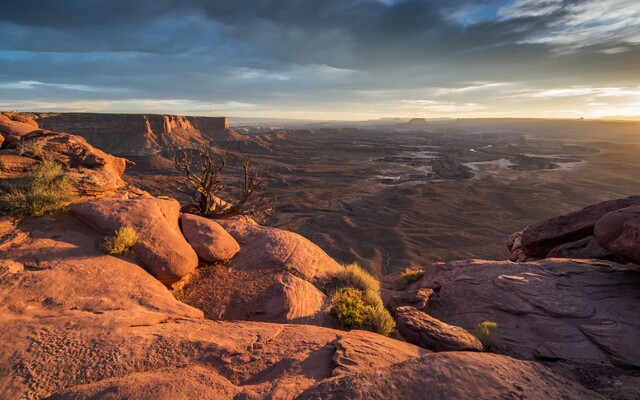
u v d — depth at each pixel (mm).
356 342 5414
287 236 11742
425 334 6629
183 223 10070
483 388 3373
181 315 6230
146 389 3580
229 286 8562
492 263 12297
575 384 3936
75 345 4473
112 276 6676
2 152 9938
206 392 3680
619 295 8914
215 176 13727
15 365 3963
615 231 9695
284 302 7934
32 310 5156
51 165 9570
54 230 7840
